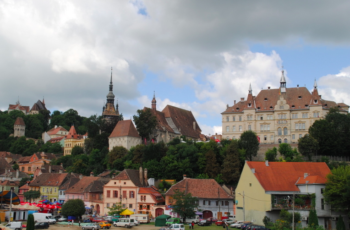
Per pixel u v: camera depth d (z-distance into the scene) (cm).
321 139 16600
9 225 8800
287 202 9725
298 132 19475
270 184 10012
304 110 19488
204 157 15762
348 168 9719
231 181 14550
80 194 13812
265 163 10762
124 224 10106
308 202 9644
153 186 13575
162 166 15425
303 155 16300
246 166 10675
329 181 9475
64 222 10894
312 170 10638
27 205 10494
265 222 9600
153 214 12244
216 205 11875
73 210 11038
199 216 11550
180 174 15062
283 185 10012
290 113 19712
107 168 18925
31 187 15850
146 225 10738
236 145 15638
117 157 18650
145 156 16988
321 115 19188
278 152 17138
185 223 10869
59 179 15462
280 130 19775
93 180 14438
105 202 12950
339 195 9269
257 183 10088
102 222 9969
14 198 10206
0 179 18225
